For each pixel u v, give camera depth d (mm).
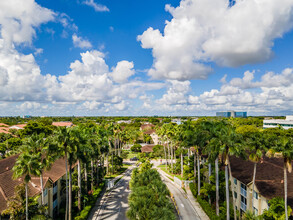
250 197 31266
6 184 28109
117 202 43656
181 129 55156
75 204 37969
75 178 44344
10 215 23875
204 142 35656
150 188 30000
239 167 37812
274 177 30938
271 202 24844
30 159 24688
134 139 125250
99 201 44219
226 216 32750
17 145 75750
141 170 49000
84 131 47094
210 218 35094
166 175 66438
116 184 56688
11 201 24125
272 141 28094
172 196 46469
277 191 27422
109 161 74688
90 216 37031
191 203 43312
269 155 25688
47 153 28891
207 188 39156
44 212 28719
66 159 31172
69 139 30078
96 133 58688
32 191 28969
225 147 28594
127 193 49281
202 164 55031
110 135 69062
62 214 36969
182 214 38031
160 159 89625
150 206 25844
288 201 25266
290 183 28766
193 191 47688
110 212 38750
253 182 28750
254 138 28891
